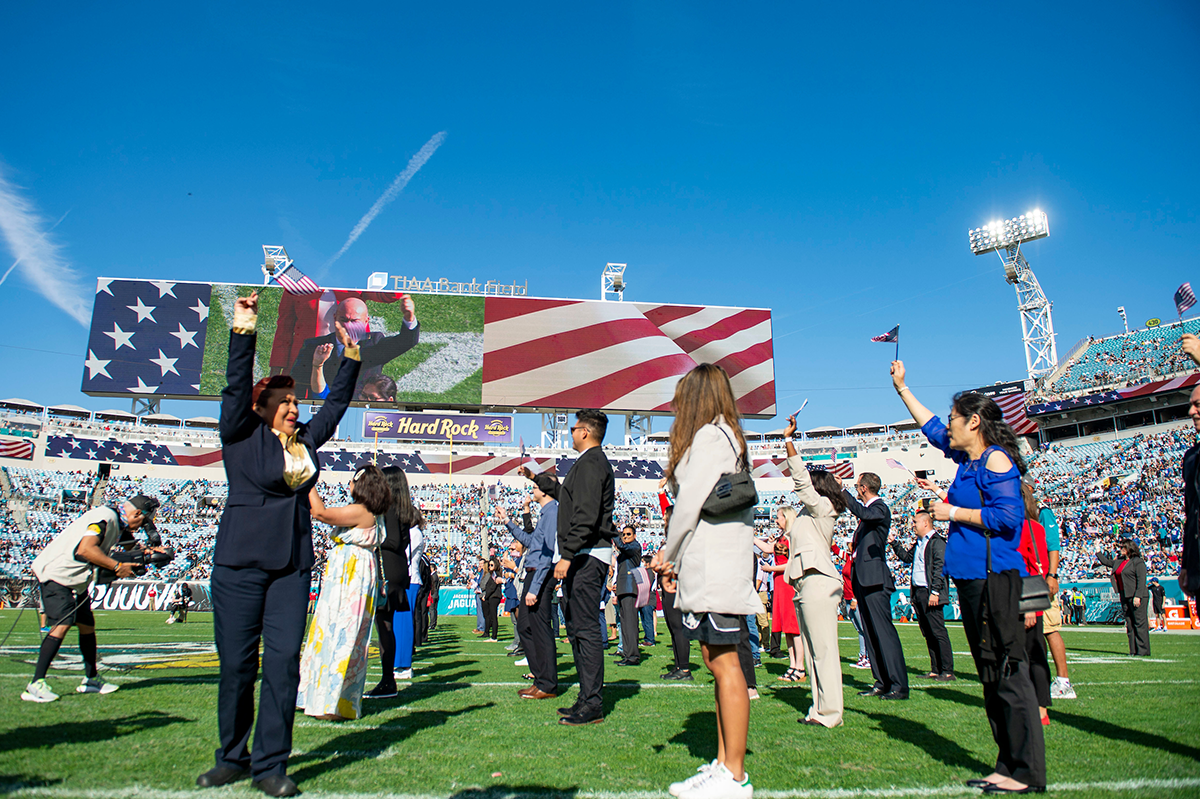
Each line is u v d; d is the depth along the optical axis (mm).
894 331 6191
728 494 2674
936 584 6684
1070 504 31938
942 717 4469
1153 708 4738
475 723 4137
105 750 3176
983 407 3271
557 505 5262
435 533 32594
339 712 3988
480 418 30656
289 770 3027
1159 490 29188
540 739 3697
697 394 2887
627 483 37156
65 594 4613
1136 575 9086
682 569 2746
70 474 33062
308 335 29141
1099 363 40188
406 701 4984
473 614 22062
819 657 4234
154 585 19156
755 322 32219
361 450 35906
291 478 2941
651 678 6664
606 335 31031
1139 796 2707
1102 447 35219
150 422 41219
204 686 5156
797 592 4449
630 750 3455
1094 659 8312
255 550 2824
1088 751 3498
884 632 5316
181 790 2627
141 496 5309
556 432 37750
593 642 4305
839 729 4078
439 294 30359
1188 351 3031
